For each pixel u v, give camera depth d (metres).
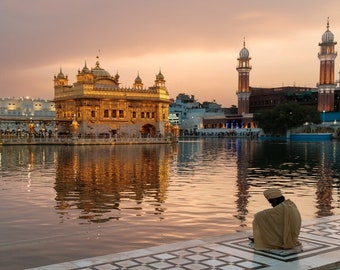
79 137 86.81
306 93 146.38
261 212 10.67
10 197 20.11
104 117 95.19
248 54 164.75
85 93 92.31
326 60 135.75
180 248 10.53
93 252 11.66
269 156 50.34
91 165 37.25
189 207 17.64
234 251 10.23
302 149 67.19
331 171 32.19
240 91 165.50
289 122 119.25
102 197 20.05
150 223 14.85
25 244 12.41
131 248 12.00
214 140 123.19
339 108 139.00
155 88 101.56
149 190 22.25
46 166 36.38
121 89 96.69
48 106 156.00
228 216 15.97
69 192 21.58
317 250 10.28
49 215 16.14
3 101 147.62
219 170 33.16
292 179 27.14
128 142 87.88
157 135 97.50
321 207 17.62
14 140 81.50
